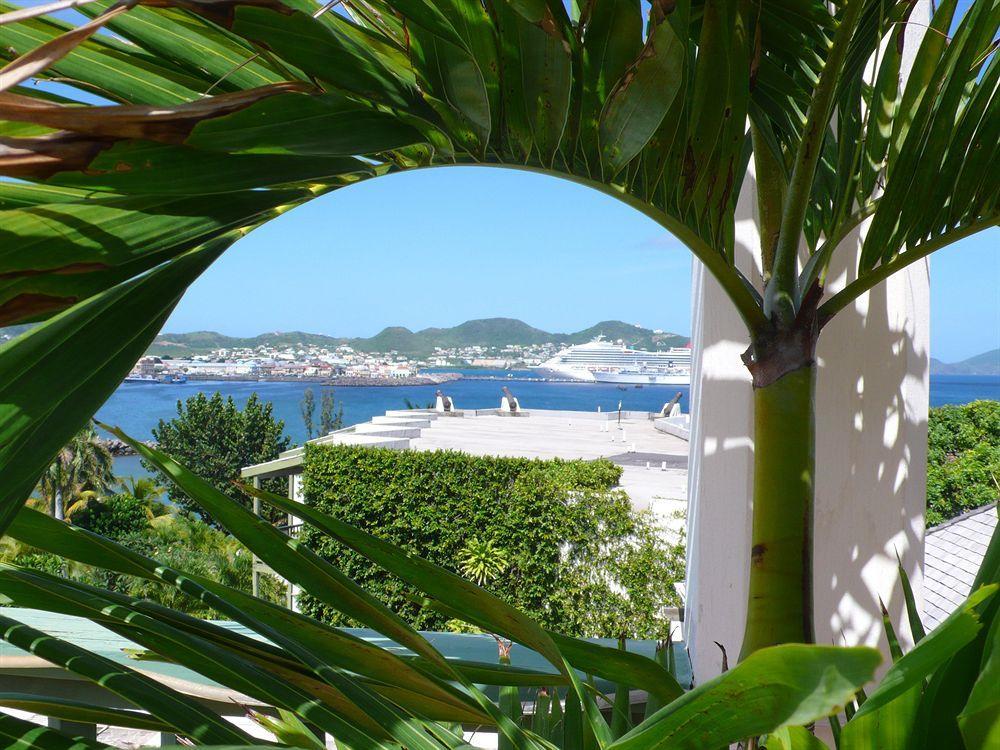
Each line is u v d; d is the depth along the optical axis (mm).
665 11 476
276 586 15336
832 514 1269
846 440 1258
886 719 403
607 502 9688
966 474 7832
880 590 1270
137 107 321
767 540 739
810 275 776
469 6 451
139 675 411
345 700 473
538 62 499
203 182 350
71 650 409
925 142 731
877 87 769
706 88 644
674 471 13898
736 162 683
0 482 269
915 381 1276
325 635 502
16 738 366
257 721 607
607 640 1358
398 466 10344
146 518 22562
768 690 232
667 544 9602
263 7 359
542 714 693
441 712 542
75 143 315
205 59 452
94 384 300
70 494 22047
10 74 252
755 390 766
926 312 1273
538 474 9859
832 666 207
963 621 265
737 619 1189
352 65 396
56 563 9523
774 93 770
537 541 9898
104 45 467
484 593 440
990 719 331
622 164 573
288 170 385
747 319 764
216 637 485
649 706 617
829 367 1252
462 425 21922
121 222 338
